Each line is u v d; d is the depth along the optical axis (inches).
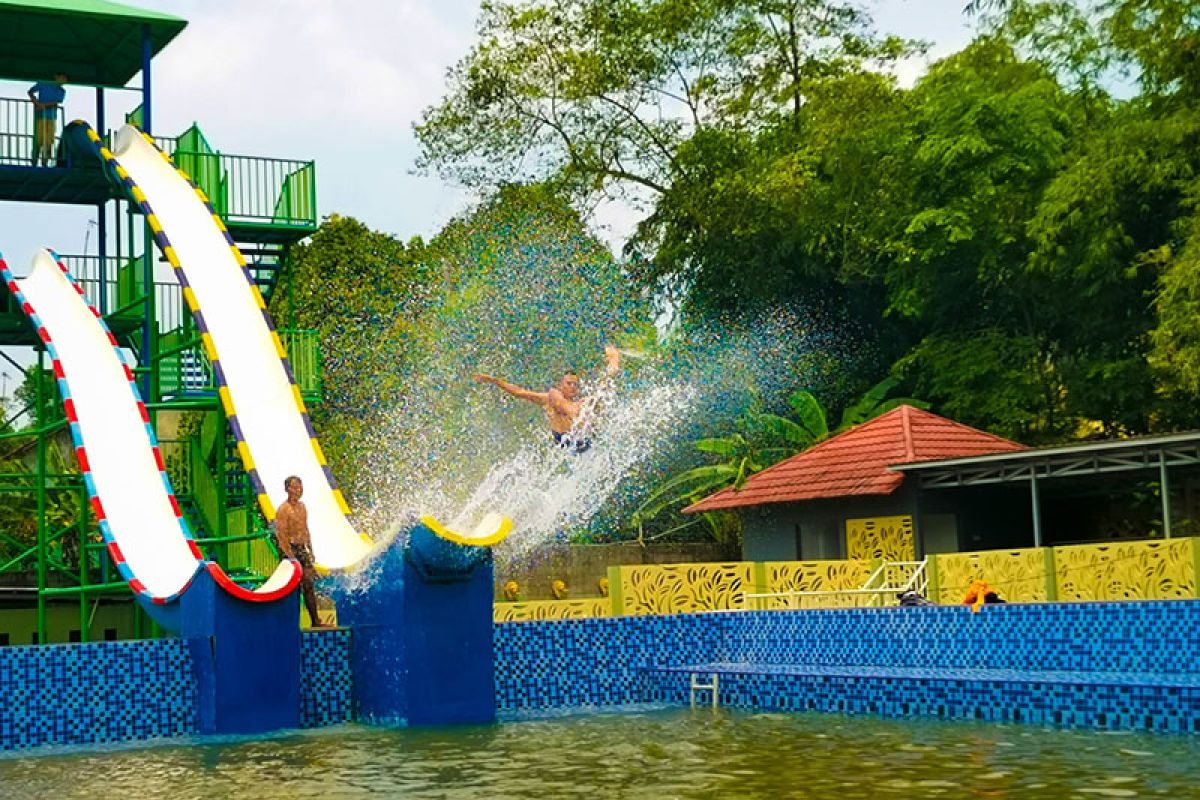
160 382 985.5
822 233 1366.9
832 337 1445.6
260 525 901.8
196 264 971.9
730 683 647.8
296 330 1018.7
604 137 1533.0
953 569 741.3
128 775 479.5
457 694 609.3
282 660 599.8
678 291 1501.0
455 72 1489.9
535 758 486.6
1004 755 445.4
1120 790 375.9
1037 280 1253.7
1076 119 1309.1
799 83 1460.4
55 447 1162.6
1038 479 863.7
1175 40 1095.0
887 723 544.7
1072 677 534.9
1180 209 1138.7
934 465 898.7
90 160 1051.9
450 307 1480.1
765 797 386.9
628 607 798.5
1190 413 1212.5
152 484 812.6
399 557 606.2
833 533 999.0
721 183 1378.0
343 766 483.5
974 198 1261.1
